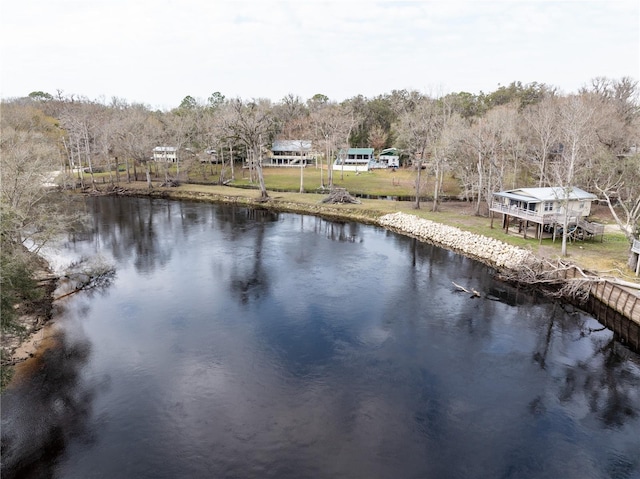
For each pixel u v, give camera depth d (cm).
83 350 2425
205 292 3300
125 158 8812
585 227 4003
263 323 2781
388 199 6944
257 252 4359
